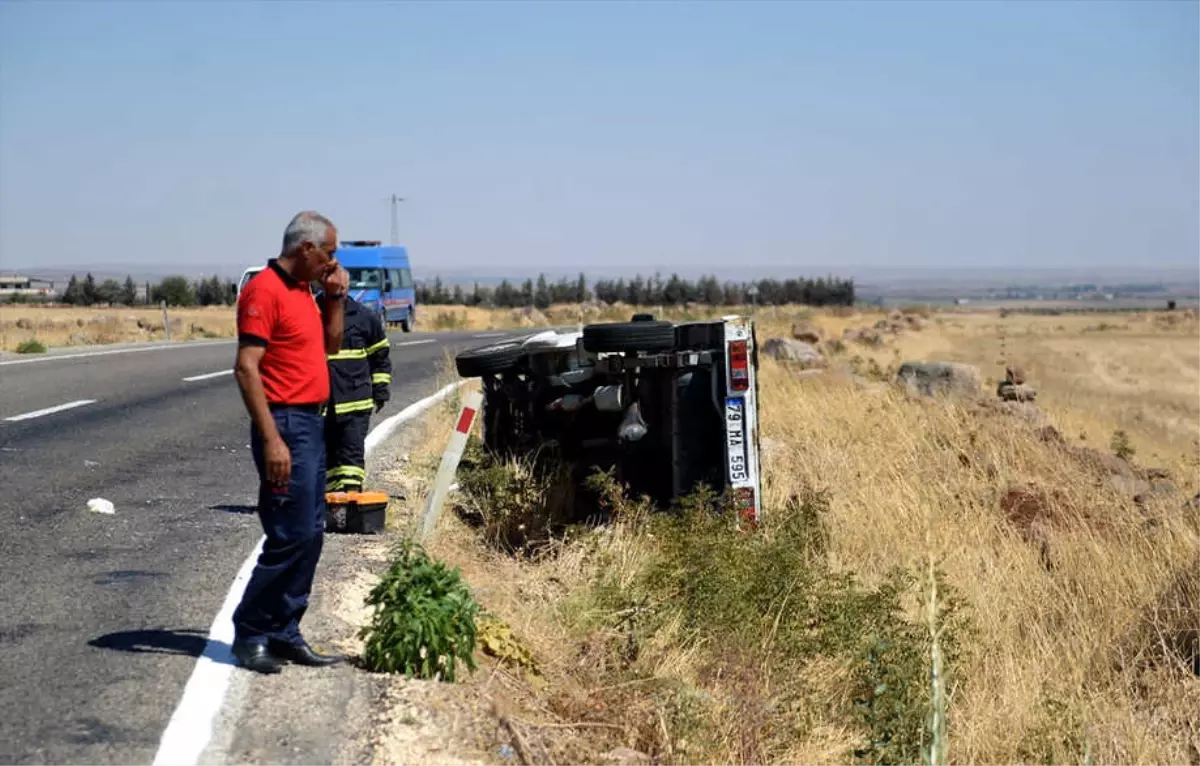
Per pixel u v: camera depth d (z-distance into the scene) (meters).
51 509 9.91
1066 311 147.50
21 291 117.31
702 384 10.21
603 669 7.38
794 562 8.84
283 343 5.95
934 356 39.66
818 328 38.28
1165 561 11.04
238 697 5.78
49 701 5.66
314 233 6.00
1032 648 9.53
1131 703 8.91
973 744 7.60
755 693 7.14
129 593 7.47
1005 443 15.13
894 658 8.05
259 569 6.08
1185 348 47.28
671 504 10.20
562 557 9.62
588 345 10.12
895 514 12.02
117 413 16.08
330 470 10.00
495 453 11.36
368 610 7.47
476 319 61.94
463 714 5.87
